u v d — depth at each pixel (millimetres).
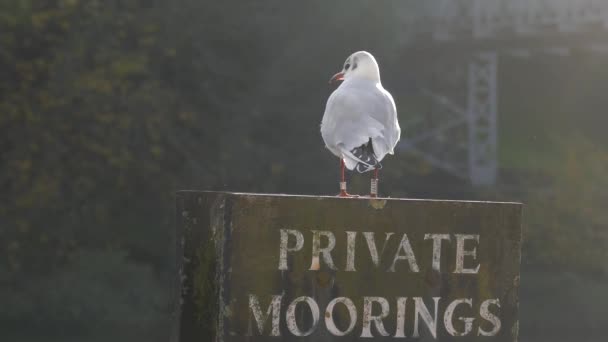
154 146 21938
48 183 21172
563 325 22953
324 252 4145
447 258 4254
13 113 20641
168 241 23109
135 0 23094
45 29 21609
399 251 4207
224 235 4105
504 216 4301
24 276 20672
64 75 21547
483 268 4285
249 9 24156
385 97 4949
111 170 22500
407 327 4219
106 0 22281
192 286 4523
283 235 4121
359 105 4863
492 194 29766
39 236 21281
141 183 23203
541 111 39062
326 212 4148
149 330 19781
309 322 4141
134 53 22922
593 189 28656
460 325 4270
